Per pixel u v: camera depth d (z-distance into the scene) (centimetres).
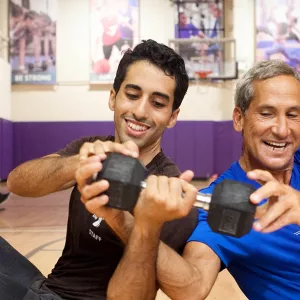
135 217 89
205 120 896
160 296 220
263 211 94
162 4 897
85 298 121
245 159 137
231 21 891
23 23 898
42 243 340
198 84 896
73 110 914
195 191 82
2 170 832
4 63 841
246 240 122
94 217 123
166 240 117
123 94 127
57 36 904
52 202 586
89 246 124
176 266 105
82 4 898
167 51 125
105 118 915
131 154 88
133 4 895
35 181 120
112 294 100
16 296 122
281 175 135
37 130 908
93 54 904
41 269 268
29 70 905
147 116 125
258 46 874
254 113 128
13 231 391
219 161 899
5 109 850
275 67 127
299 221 91
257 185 131
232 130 888
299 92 126
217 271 119
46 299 121
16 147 908
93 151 88
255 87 128
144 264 98
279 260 124
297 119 126
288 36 868
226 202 81
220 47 884
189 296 107
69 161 113
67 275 127
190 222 121
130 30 899
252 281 133
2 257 130
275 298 129
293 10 865
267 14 870
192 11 895
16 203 578
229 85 898
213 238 121
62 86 912
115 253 122
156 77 124
